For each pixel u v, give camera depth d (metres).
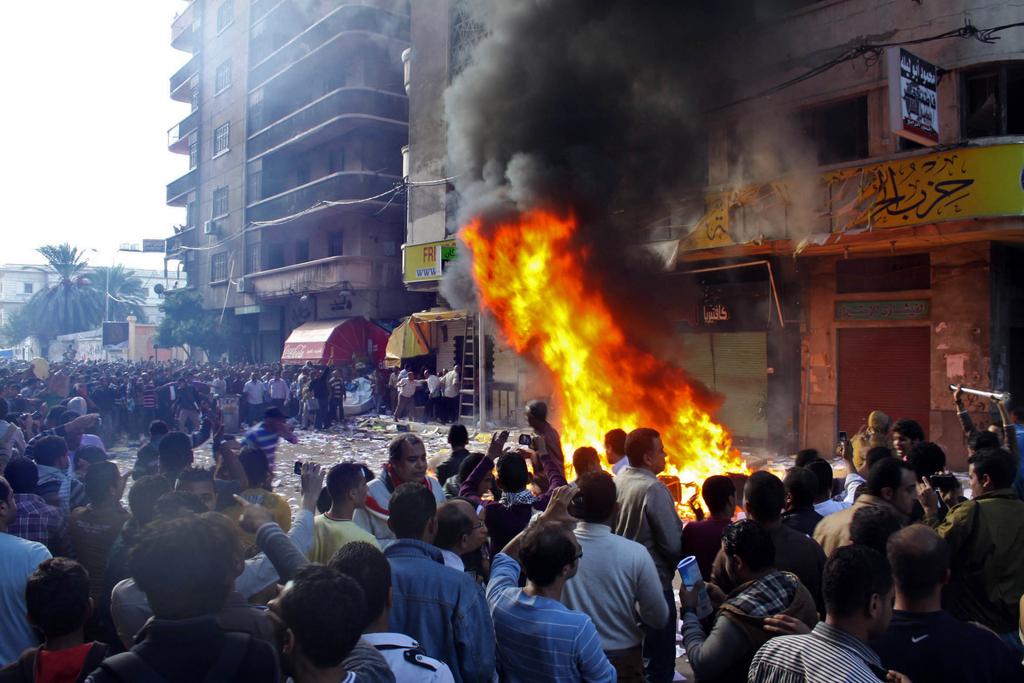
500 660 2.86
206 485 4.03
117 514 4.19
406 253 22.17
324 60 29.73
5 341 75.12
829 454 13.84
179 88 43.12
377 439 18.27
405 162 24.02
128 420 19.23
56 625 2.53
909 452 4.70
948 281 12.36
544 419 5.95
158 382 20.36
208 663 1.89
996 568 3.57
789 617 2.58
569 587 3.38
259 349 36.06
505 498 4.50
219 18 38.34
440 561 3.00
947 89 11.73
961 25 11.52
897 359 13.11
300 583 1.98
